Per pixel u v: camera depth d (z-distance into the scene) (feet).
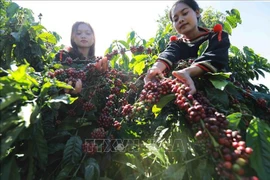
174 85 3.56
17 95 2.89
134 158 3.89
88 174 3.53
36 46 6.13
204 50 4.27
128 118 3.86
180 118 3.73
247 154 2.63
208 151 2.94
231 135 2.85
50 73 4.46
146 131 4.42
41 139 3.39
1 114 2.99
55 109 4.13
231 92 4.16
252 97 4.33
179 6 4.90
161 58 4.44
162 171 3.50
